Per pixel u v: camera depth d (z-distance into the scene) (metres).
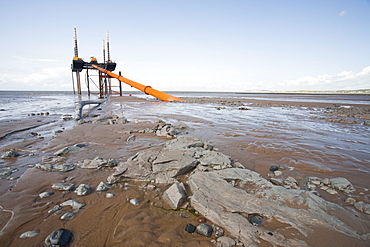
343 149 8.28
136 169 5.53
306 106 33.47
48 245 3.12
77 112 17.75
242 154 7.48
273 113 22.03
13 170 5.96
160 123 12.68
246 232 3.32
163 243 3.20
